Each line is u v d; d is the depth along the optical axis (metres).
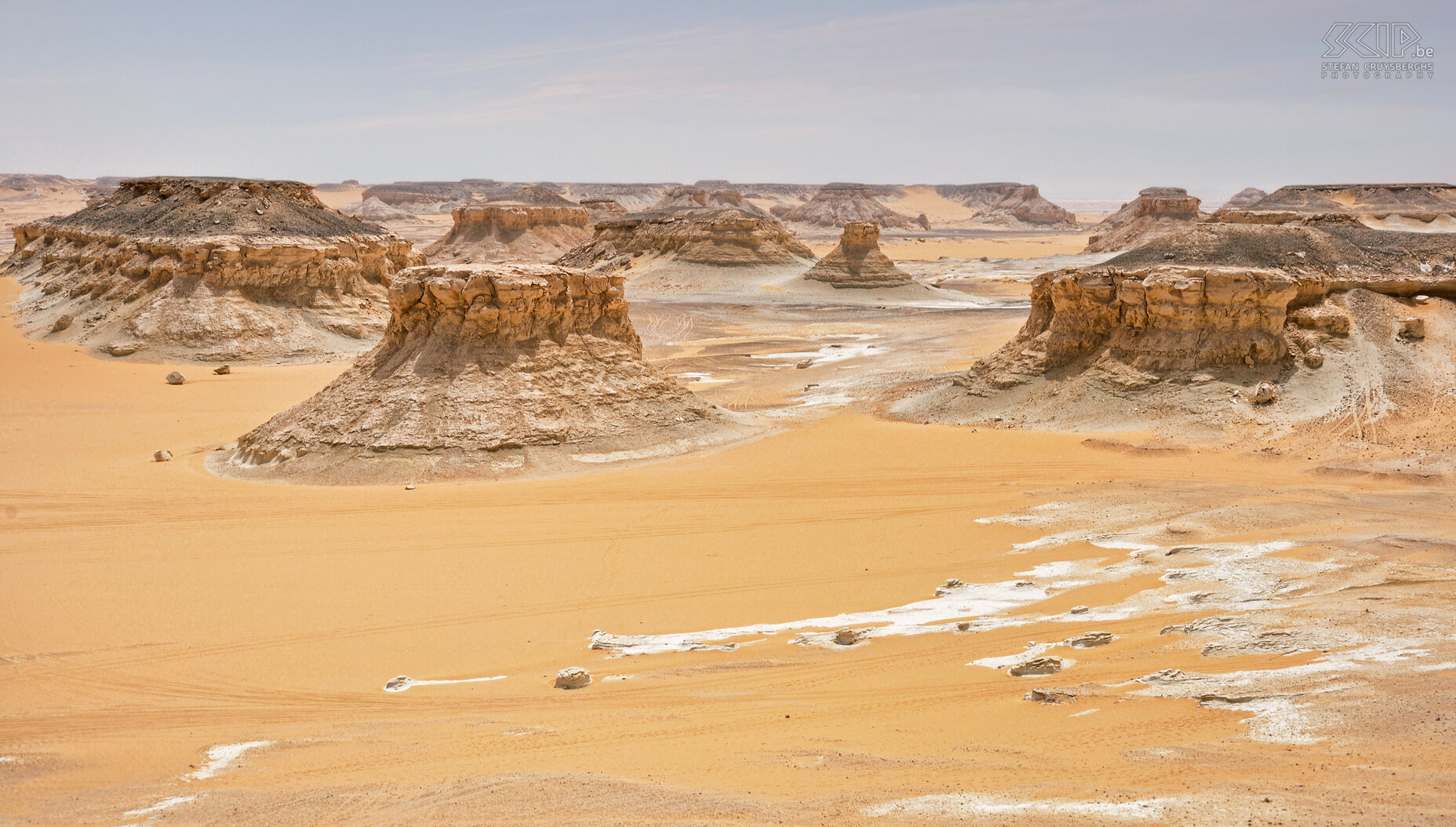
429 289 39.84
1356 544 23.53
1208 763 12.55
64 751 16.39
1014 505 31.08
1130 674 16.70
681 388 43.78
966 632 20.33
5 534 29.80
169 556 27.66
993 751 13.75
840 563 26.44
